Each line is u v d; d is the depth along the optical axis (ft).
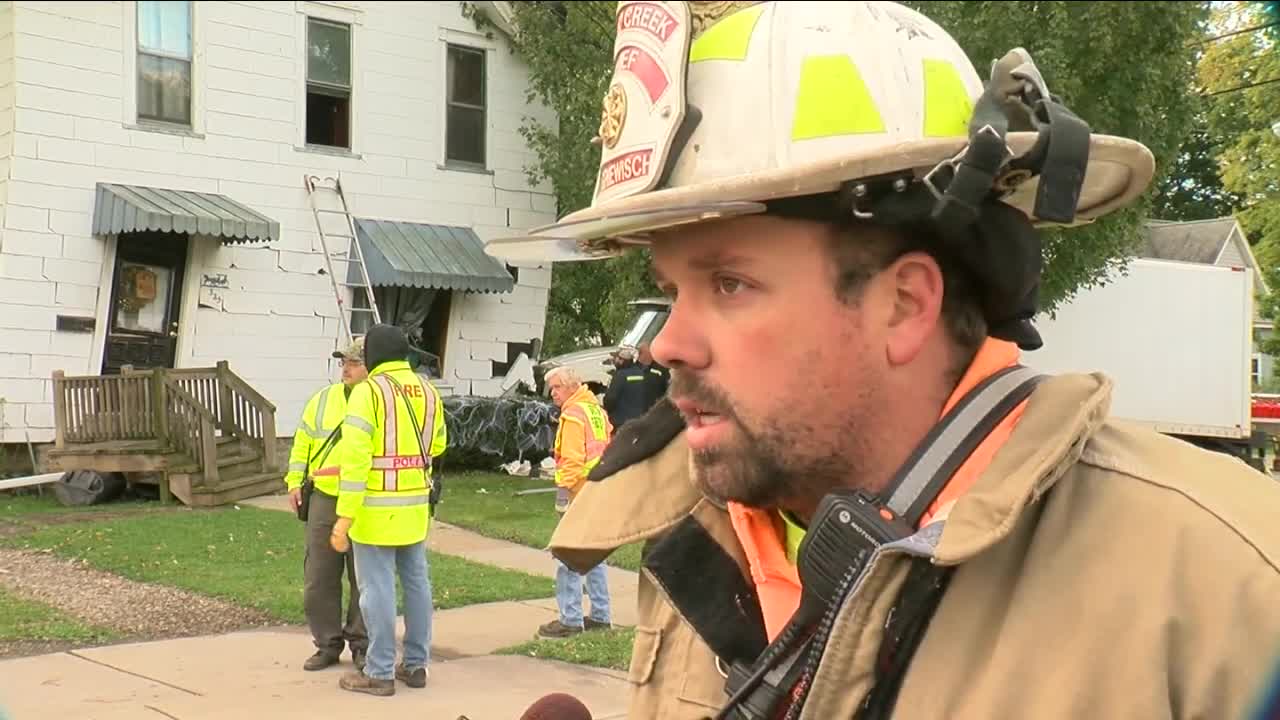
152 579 27.55
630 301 48.73
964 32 33.68
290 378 49.39
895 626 3.25
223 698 18.34
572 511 4.79
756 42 3.51
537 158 55.72
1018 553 3.18
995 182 3.43
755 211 3.35
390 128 51.98
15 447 43.42
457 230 53.62
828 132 3.39
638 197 3.46
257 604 25.08
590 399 25.13
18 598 25.23
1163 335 53.42
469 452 50.47
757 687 3.68
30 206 43.16
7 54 42.86
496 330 55.06
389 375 19.40
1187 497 3.03
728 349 3.54
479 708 18.03
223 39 47.50
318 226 49.47
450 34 53.31
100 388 42.04
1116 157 3.84
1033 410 3.27
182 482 40.34
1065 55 32.78
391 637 18.97
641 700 4.69
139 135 45.52
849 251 3.43
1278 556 2.85
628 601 26.43
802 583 3.56
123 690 18.71
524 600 26.50
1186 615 2.86
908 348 3.48
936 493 3.42
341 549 18.84
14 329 42.91
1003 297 3.58
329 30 50.44
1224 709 2.78
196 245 46.83
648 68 3.62
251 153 48.26
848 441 3.51
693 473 3.89
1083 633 2.95
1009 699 2.98
